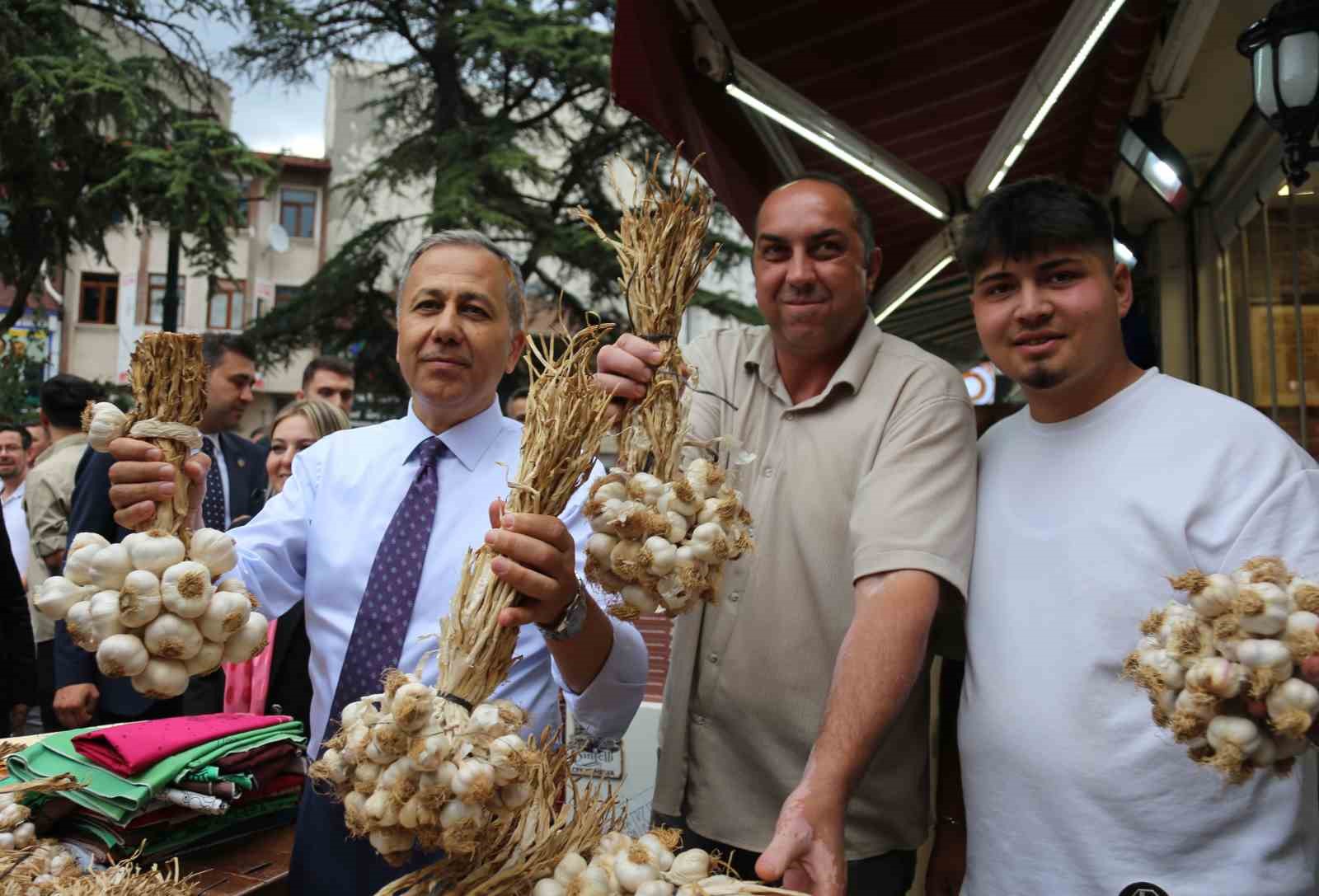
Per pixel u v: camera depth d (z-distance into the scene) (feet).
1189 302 13.89
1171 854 4.63
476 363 5.78
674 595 4.56
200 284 77.66
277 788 5.91
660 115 8.54
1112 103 10.79
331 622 5.85
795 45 9.39
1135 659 4.27
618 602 4.83
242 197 42.60
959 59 9.86
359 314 56.08
